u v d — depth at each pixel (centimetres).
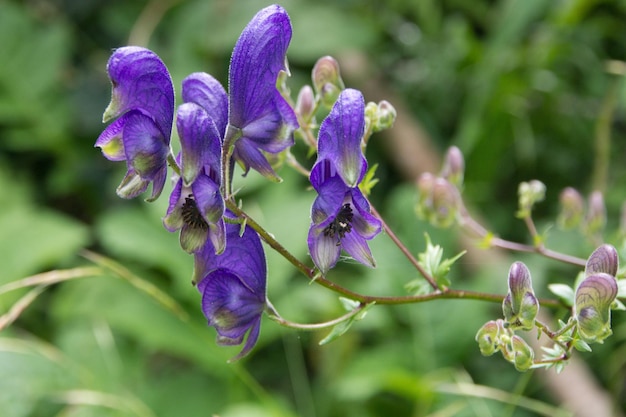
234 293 54
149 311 79
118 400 70
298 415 78
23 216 89
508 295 54
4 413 68
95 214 104
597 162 84
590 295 53
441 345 74
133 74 52
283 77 57
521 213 61
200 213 51
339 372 80
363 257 52
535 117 95
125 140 51
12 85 102
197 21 101
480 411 70
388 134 96
